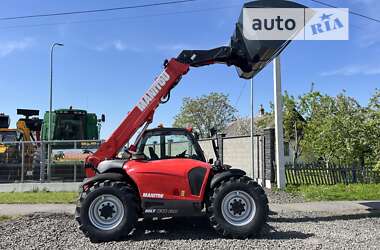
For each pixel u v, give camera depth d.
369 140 20.48
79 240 8.16
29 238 8.32
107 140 9.32
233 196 8.27
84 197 8.13
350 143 20.89
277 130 15.77
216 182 8.34
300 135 36.25
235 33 9.89
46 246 7.73
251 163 18.16
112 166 8.62
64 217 10.46
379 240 7.98
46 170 17.12
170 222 9.70
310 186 16.30
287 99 35.41
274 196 14.28
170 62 9.62
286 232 8.73
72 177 17.12
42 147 17.16
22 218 10.32
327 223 9.80
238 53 9.73
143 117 9.39
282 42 9.45
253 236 8.24
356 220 10.23
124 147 9.34
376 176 17.53
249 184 8.30
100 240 8.02
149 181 8.33
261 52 9.54
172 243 7.78
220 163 8.88
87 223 8.04
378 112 20.84
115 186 8.16
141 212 8.36
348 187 16.12
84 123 20.25
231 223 8.18
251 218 8.21
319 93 33.00
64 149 17.25
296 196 14.34
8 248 7.60
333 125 21.78
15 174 16.98
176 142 9.00
